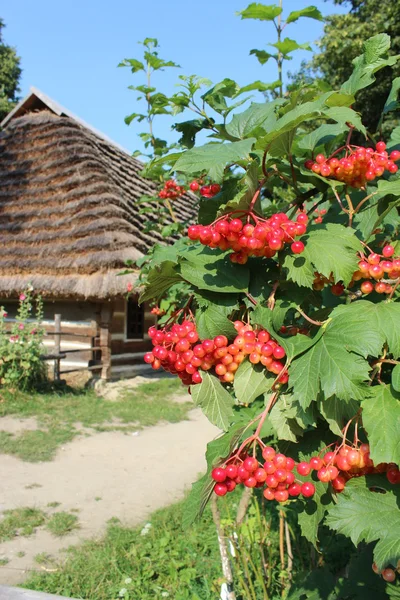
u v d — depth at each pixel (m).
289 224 1.40
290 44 2.59
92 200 10.63
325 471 1.42
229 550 3.12
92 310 10.93
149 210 5.07
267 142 1.48
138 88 3.97
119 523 4.69
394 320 1.37
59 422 7.68
